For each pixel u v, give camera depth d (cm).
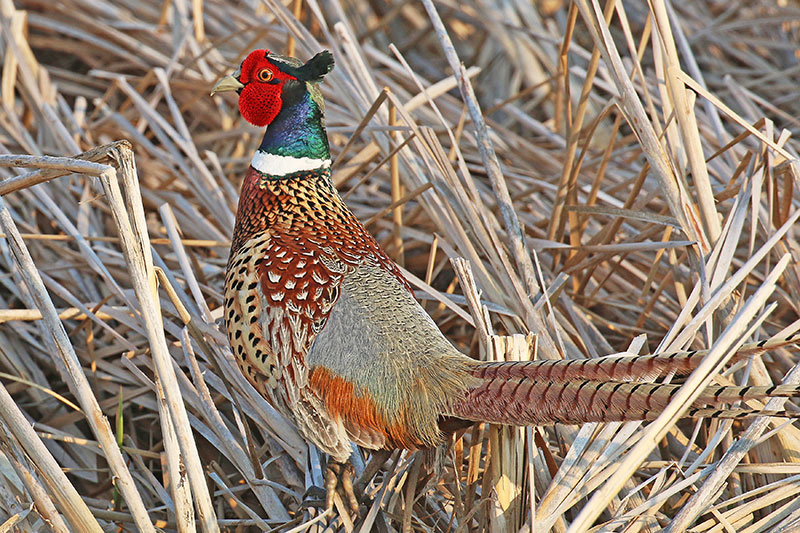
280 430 602
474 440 512
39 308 470
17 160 465
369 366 479
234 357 581
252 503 599
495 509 489
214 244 732
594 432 510
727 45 1092
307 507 539
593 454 504
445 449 473
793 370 545
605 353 670
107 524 559
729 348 445
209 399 587
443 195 688
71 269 765
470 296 532
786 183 654
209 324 657
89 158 470
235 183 898
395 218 757
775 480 535
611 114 1012
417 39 1184
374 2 1236
